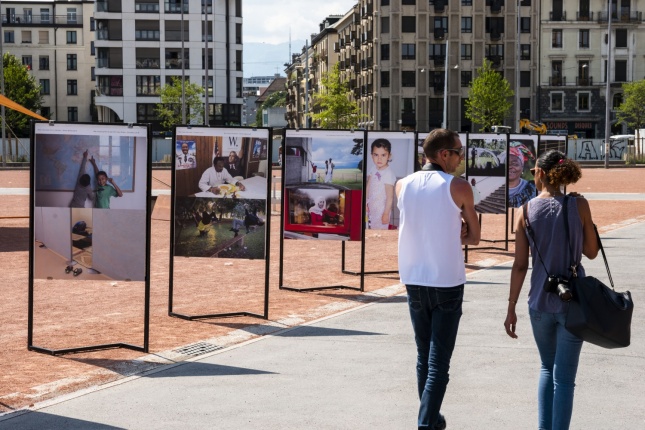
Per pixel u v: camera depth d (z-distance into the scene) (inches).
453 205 213.0
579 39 3563.0
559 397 203.5
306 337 348.5
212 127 393.1
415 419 239.8
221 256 396.5
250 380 281.3
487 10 3567.9
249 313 399.2
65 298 453.7
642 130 2748.5
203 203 395.5
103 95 3506.4
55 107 4402.1
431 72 3582.7
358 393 265.7
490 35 3567.9
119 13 3484.3
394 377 284.5
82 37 4394.7
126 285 499.2
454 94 3580.2
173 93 3307.1
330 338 346.3
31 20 4384.8
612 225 855.1
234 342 343.3
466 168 649.0
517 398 259.9
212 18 3521.2
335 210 471.2
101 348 329.7
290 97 6171.3
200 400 258.4
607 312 196.2
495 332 353.7
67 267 327.6
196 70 3531.0
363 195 469.1
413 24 3572.8
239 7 3595.0
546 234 206.8
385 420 238.7
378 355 315.9
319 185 470.3
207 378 284.4
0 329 370.3
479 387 272.2
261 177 393.4
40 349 325.4
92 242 326.3
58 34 4387.3
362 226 471.2
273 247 717.9
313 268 580.7
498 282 494.3
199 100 3344.0
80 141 325.1
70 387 273.6
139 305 431.5
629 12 3567.9
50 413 245.4
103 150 324.8
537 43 3550.7
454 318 215.3
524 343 333.7
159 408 250.2
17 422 236.7
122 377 286.8
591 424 234.5
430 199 213.8
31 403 255.6
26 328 372.8
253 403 255.1
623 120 3422.7
